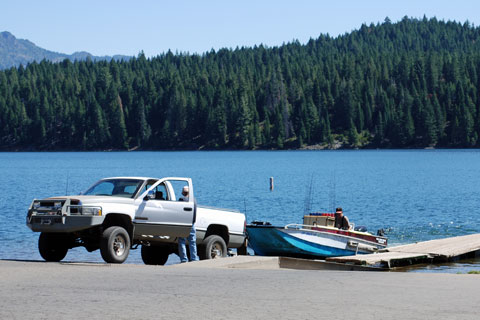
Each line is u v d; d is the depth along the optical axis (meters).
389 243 30.19
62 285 11.70
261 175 91.44
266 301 10.15
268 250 22.86
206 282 12.42
